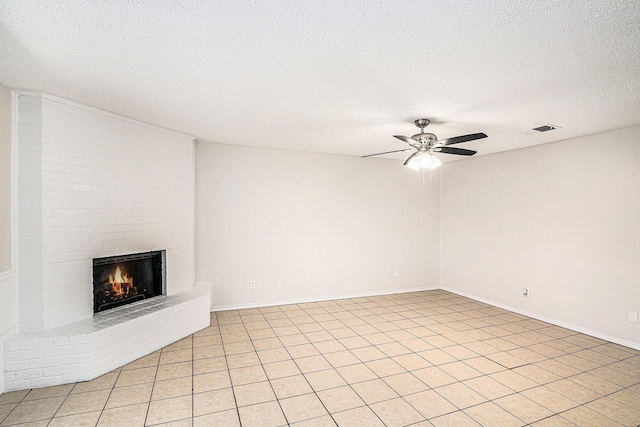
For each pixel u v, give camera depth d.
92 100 2.99
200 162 4.64
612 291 3.79
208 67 2.30
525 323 4.41
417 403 2.56
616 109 3.07
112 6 1.61
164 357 3.31
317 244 5.37
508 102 2.92
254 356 3.36
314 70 2.34
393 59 2.15
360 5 1.59
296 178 5.22
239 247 4.88
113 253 3.41
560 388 2.79
